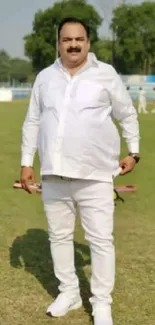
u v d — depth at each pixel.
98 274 3.88
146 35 85.88
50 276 4.95
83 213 3.87
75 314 4.12
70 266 4.14
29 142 4.04
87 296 4.45
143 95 35.84
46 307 4.26
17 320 4.02
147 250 5.76
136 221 7.06
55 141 3.73
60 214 3.96
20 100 54.44
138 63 86.94
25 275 4.97
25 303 4.34
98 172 3.76
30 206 7.96
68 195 3.87
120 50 85.38
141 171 11.37
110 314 3.91
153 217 7.30
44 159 3.81
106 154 3.78
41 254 5.60
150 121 27.02
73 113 3.70
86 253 5.61
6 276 4.94
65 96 3.72
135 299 4.42
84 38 3.71
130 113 3.86
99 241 3.82
